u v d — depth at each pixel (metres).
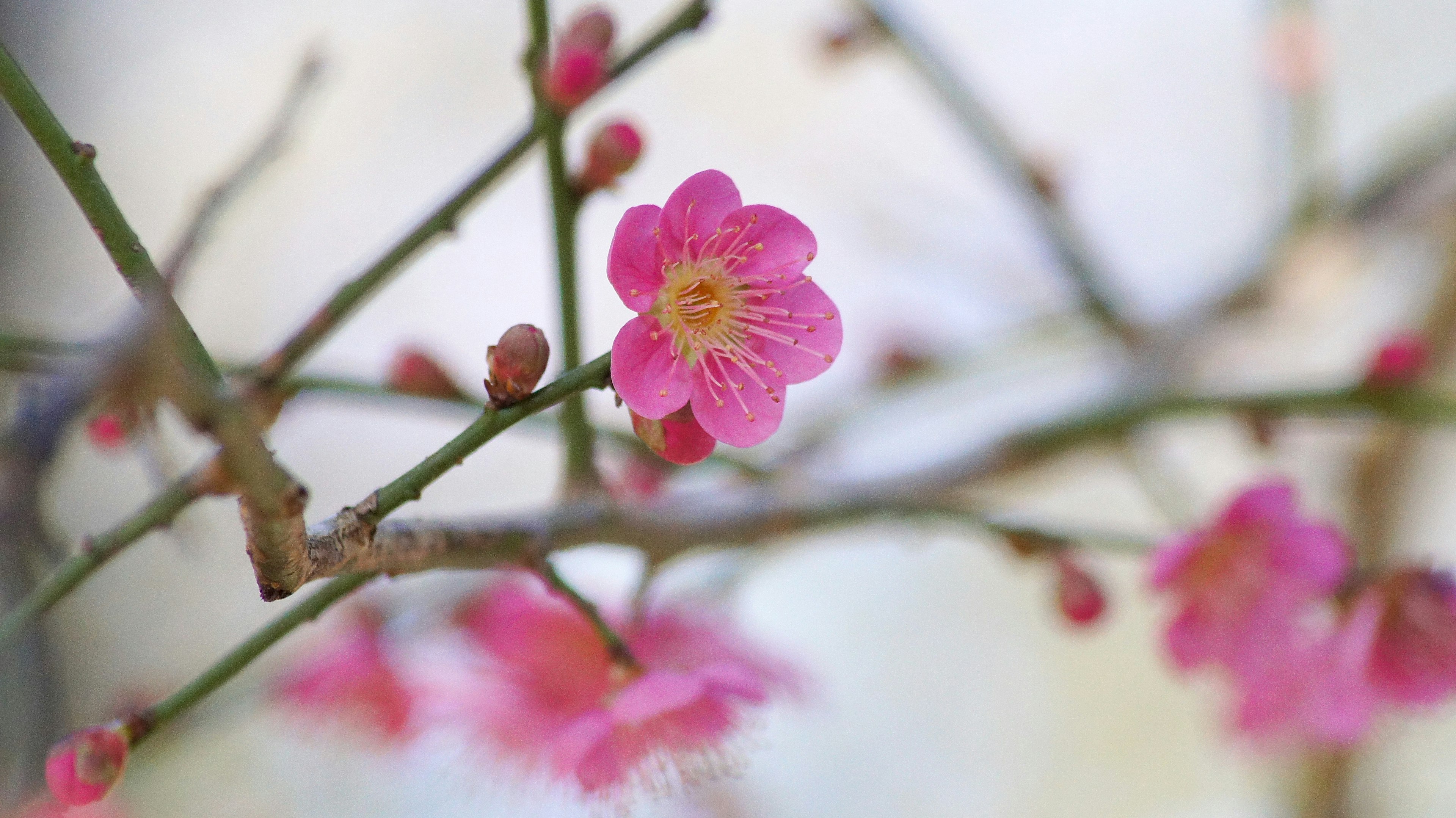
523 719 0.49
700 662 0.49
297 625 0.45
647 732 0.48
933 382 0.59
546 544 0.46
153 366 0.41
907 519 0.51
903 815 0.85
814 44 0.59
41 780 0.47
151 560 0.76
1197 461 0.80
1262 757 0.55
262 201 0.85
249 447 0.41
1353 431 0.61
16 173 0.74
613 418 0.52
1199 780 0.84
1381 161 0.62
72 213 0.75
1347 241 0.58
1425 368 0.52
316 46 0.50
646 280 0.45
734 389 0.45
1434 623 0.50
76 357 0.45
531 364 0.43
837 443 0.55
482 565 0.46
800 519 0.50
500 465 0.85
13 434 0.45
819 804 0.85
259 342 0.82
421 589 0.51
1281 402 0.52
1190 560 0.50
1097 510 0.85
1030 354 0.61
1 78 0.42
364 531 0.43
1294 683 0.51
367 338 0.84
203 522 0.56
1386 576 0.51
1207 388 0.54
